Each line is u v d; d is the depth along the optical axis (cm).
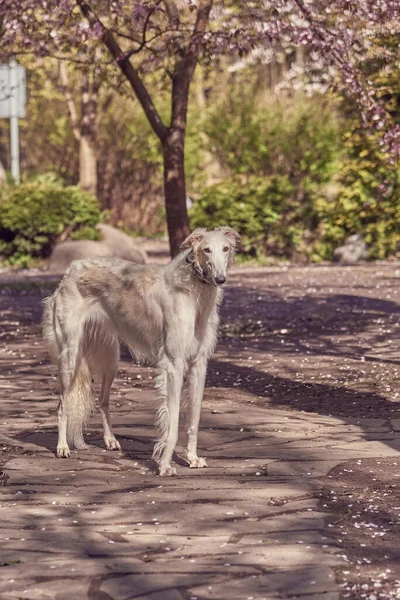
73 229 3084
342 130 2822
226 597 519
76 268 879
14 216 2967
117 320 853
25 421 1003
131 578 547
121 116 4047
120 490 741
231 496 719
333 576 547
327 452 856
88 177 3628
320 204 2970
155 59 1627
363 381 1197
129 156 4069
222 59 3962
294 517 662
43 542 613
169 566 566
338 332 1602
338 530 634
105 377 888
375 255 2922
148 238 4012
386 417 998
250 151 3234
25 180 3503
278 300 2000
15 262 3003
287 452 859
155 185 4159
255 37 1478
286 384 1192
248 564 568
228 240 794
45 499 716
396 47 1775
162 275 822
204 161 4109
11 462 835
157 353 829
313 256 2984
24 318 1853
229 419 997
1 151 5578
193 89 3997
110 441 888
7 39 1555
